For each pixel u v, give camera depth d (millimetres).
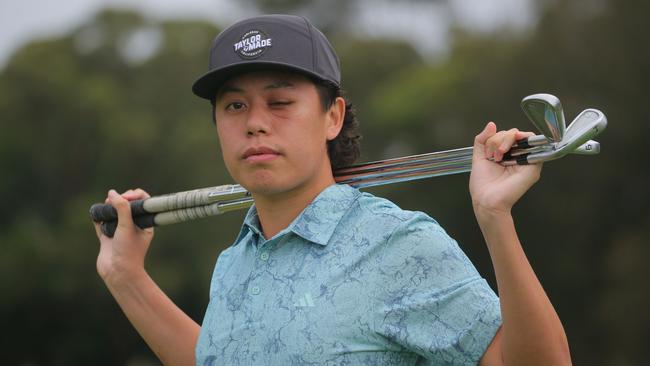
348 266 7273
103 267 9195
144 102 93250
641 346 60906
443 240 7254
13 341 80438
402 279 7172
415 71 90500
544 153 6727
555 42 71312
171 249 79250
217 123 7926
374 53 96938
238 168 7730
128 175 90125
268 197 7879
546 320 6617
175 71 93438
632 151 68312
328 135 8070
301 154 7652
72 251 81000
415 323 7082
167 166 88875
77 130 91188
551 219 69625
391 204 7648
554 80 71188
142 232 9195
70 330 80750
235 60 7648
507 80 74062
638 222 68000
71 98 91312
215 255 76938
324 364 7078
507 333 6672
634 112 68188
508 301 6637
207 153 87500
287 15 7836
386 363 7105
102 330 80500
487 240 6781
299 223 7559
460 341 6969
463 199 74812
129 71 98125
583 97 69625
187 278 78938
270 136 7594
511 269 6641
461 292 7047
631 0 68938
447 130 78250
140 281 9133
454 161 7777
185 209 8859
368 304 7141
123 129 88625
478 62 79125
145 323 9117
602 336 64438
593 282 68562
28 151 90312
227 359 7531
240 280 7875
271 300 7422
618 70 68812
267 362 7270
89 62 98688
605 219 68812
